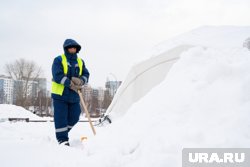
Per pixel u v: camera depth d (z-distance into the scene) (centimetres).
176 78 364
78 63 556
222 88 304
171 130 280
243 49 390
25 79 5447
